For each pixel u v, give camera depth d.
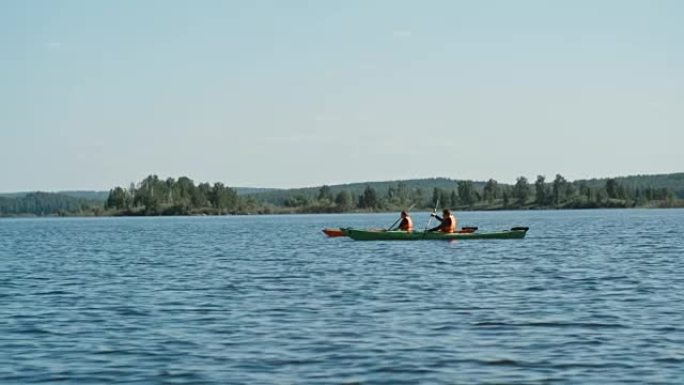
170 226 144.00
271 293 31.09
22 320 24.94
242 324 23.67
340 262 45.69
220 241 76.81
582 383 16.62
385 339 21.11
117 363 18.64
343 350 19.77
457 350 19.69
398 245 60.75
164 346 20.48
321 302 28.30
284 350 19.83
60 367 18.30
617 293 30.09
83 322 24.44
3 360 19.05
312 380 17.00
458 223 131.88
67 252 61.66
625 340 20.70
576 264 42.91
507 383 16.69
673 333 21.55
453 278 35.94
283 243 69.75
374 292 31.02
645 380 16.78
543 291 30.92
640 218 146.00
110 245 72.31
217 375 17.47
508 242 63.44
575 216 177.38
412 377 17.20
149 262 48.88
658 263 43.12
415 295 29.97
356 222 161.12
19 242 81.88
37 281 37.28
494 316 24.75
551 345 20.19
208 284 34.75
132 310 26.86
